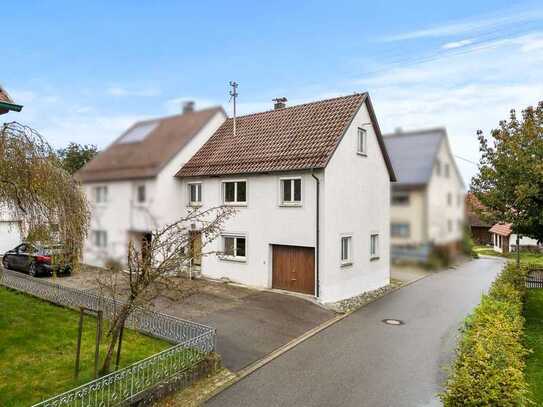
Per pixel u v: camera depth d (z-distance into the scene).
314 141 15.23
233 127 18.70
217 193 16.94
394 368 8.83
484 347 6.72
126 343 9.20
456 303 15.00
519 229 12.44
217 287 15.47
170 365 7.57
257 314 12.32
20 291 13.71
